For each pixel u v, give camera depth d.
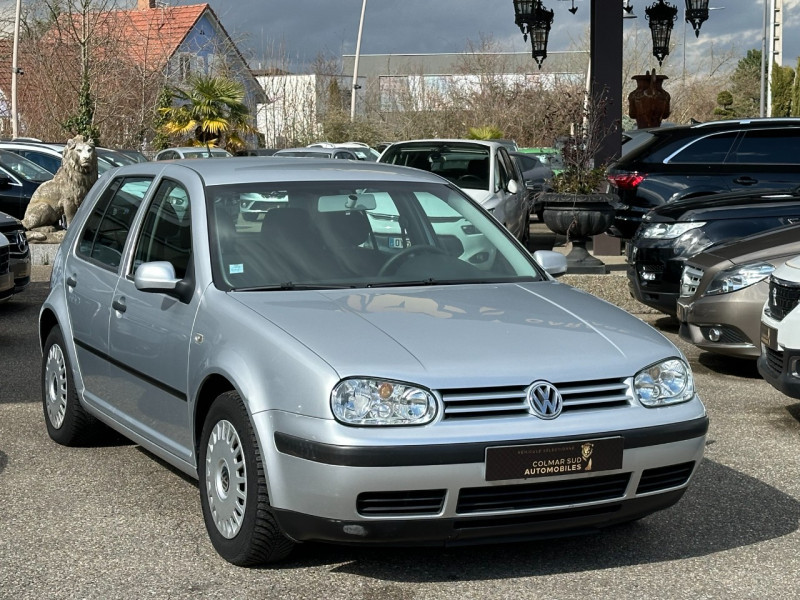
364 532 4.17
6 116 39.38
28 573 4.57
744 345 8.36
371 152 31.75
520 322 4.71
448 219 5.73
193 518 5.29
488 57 45.25
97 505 5.48
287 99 45.81
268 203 5.46
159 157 29.33
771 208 10.18
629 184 13.49
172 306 5.21
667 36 17.72
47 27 38.31
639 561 4.71
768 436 6.87
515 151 25.44
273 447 4.29
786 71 53.88
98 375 6.06
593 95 13.93
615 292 11.95
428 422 4.14
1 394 8.06
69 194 17.52
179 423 5.11
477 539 4.29
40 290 13.87
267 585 4.42
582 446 4.24
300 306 4.75
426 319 4.65
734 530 5.12
